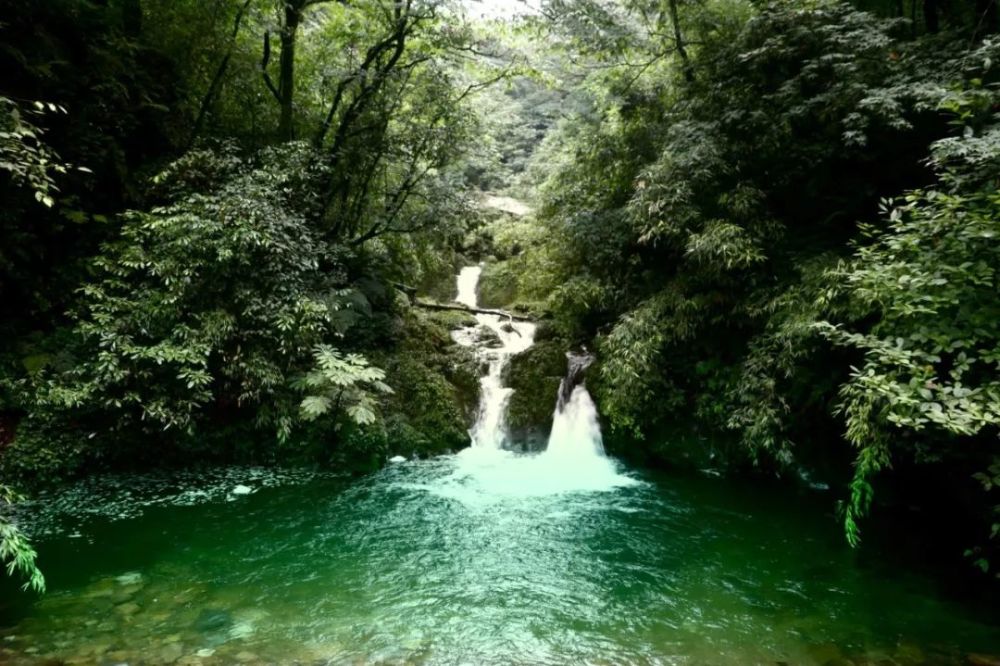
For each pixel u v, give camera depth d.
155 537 5.77
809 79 7.21
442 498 7.20
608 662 3.81
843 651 3.92
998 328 3.99
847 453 7.30
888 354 4.16
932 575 5.16
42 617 4.14
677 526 6.39
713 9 9.34
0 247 6.90
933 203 4.57
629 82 10.19
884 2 8.45
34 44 7.24
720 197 7.65
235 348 7.43
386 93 9.98
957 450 5.21
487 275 14.43
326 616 4.37
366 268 10.96
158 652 3.73
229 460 7.98
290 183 8.30
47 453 6.66
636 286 9.77
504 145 19.06
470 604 4.63
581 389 9.73
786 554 5.65
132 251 6.92
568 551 5.73
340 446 8.27
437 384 9.73
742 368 7.78
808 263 7.14
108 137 7.91
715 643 4.05
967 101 4.55
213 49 9.54
